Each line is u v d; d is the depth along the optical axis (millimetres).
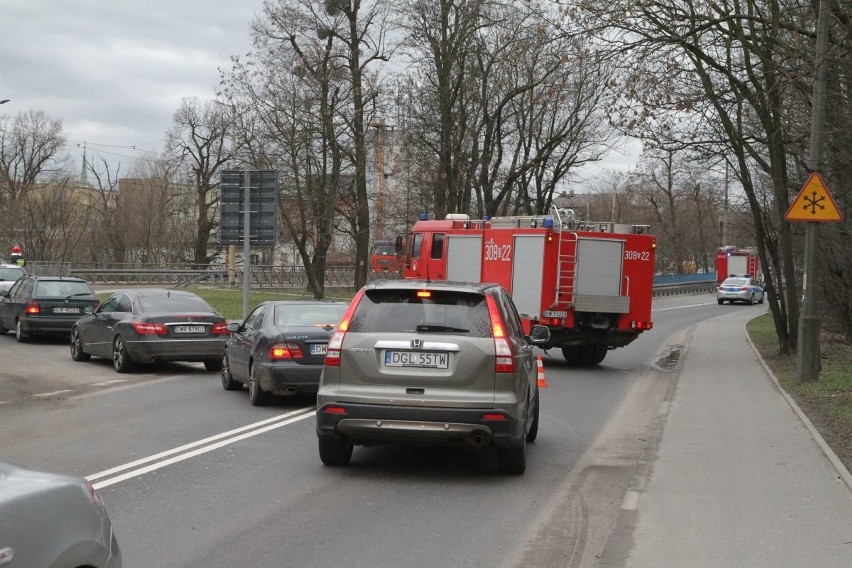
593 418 13352
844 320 24422
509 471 9047
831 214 16234
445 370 8586
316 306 14297
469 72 38812
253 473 8938
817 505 7766
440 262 25234
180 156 67938
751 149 22438
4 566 3330
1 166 72312
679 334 33250
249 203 23656
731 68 19938
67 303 24391
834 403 14234
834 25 17266
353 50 39156
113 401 14164
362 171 40406
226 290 54625
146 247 72500
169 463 9359
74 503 3768
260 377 13344
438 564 6074
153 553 6223
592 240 20984
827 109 18078
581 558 6250
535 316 20891
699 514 7449
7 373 18078
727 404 14516
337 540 6621
